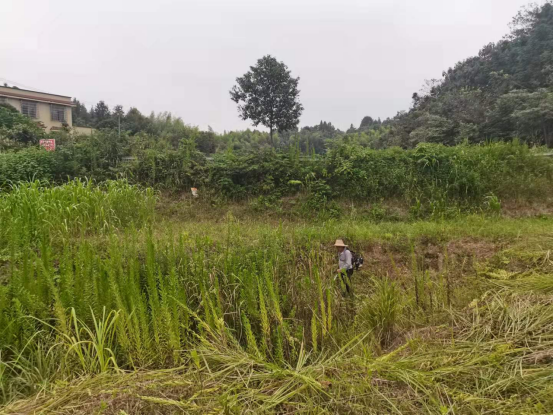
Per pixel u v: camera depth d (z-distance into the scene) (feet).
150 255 13.48
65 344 10.07
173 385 8.64
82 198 23.02
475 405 7.33
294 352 10.98
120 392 8.41
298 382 8.65
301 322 12.59
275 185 35.83
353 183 34.99
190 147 37.88
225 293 14.16
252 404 8.08
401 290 16.47
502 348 8.91
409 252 23.48
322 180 34.99
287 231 24.62
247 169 35.65
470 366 8.50
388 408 7.55
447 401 7.70
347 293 16.74
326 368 9.23
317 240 23.52
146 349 10.43
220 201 33.81
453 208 31.07
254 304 12.99
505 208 31.86
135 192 27.81
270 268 14.99
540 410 6.91
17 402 8.44
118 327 10.54
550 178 35.01
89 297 11.50
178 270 15.38
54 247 17.40
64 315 10.22
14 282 11.58
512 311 10.57
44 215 19.71
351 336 12.02
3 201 20.59
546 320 9.75
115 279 12.35
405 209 32.71
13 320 10.27
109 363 10.49
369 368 8.66
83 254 12.93
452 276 18.03
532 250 18.37
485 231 24.89
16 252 14.84
